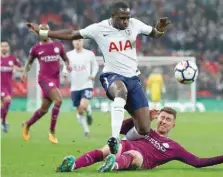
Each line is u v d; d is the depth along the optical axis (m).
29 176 16.05
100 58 47.81
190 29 68.31
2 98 33.41
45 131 32.81
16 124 37.38
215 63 58.84
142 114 17.19
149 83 46.91
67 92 50.78
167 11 70.25
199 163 16.64
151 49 64.88
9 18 68.75
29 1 71.19
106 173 15.62
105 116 43.78
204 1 72.12
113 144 15.35
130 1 70.94
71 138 28.98
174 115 16.81
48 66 26.58
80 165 15.95
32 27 17.72
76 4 71.06
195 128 35.34
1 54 34.41
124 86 17.16
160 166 17.72
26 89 53.66
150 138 16.77
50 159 20.53
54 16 70.38
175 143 16.77
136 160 16.22
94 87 49.09
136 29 17.80
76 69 31.41
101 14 69.62
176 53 65.06
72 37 17.66
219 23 69.75
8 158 20.80
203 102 54.88
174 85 50.62
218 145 26.08
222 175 15.95
